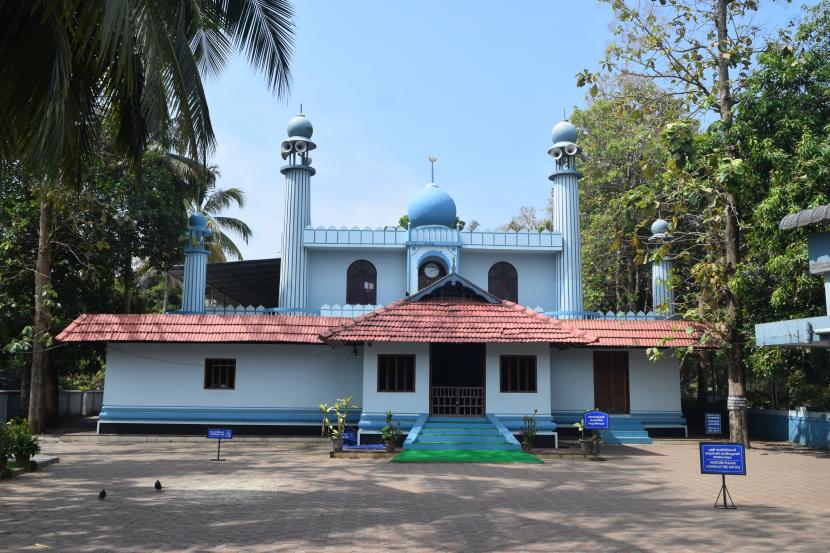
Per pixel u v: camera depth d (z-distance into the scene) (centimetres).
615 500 1040
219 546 734
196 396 2059
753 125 1741
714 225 2028
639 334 2078
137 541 755
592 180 3147
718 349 1945
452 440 1697
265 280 2911
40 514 906
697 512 945
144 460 1539
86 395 3047
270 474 1313
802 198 1591
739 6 1823
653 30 1825
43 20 799
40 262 2100
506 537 784
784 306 1706
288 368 2081
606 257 3125
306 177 2541
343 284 2547
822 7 1761
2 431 1266
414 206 2673
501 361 1856
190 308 2291
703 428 2425
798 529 835
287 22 1074
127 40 767
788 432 2081
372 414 1827
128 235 2369
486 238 2531
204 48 1111
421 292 1909
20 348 2014
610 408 2105
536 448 1767
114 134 1132
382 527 834
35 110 890
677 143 1473
